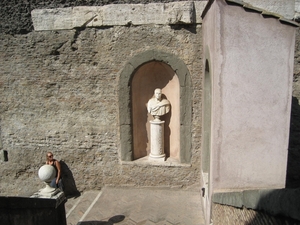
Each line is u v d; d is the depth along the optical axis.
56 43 6.34
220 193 3.96
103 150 6.77
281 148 3.95
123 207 5.93
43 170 5.71
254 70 3.80
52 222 3.86
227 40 3.75
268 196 2.66
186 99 6.21
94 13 6.07
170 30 5.98
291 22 3.64
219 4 3.67
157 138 6.61
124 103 6.41
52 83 6.60
